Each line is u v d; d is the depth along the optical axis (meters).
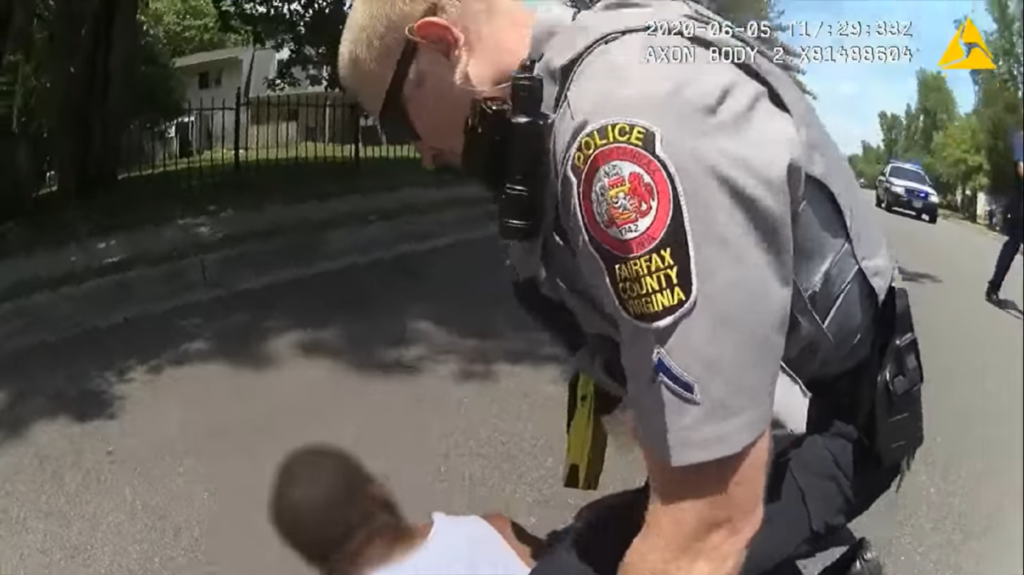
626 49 1.02
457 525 2.27
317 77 7.96
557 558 1.29
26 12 6.65
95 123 7.02
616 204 0.96
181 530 2.95
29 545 2.93
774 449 1.09
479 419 3.63
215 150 8.02
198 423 3.68
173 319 5.02
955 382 2.43
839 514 1.20
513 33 1.11
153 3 7.64
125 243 5.86
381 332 4.67
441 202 6.54
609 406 1.35
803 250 1.06
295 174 7.33
